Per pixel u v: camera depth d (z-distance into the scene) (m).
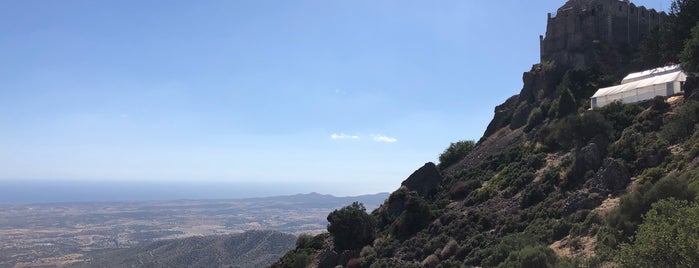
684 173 31.89
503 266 29.27
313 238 61.25
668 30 61.84
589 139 45.34
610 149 42.16
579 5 75.56
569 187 40.88
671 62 62.12
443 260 39.69
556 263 27.19
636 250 17.69
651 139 41.06
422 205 50.28
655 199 27.45
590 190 37.22
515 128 70.06
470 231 42.34
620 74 66.50
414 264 41.09
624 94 55.31
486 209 45.56
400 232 49.72
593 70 67.75
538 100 70.19
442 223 46.81
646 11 77.62
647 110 47.16
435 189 60.66
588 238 30.52
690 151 34.97
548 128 55.75
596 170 41.00
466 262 36.03
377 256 46.44
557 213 37.41
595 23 73.00
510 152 58.66
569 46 73.56
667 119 43.50
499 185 49.78
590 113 46.50
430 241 43.53
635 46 73.25
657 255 17.05
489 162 60.00
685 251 16.53
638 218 27.56
